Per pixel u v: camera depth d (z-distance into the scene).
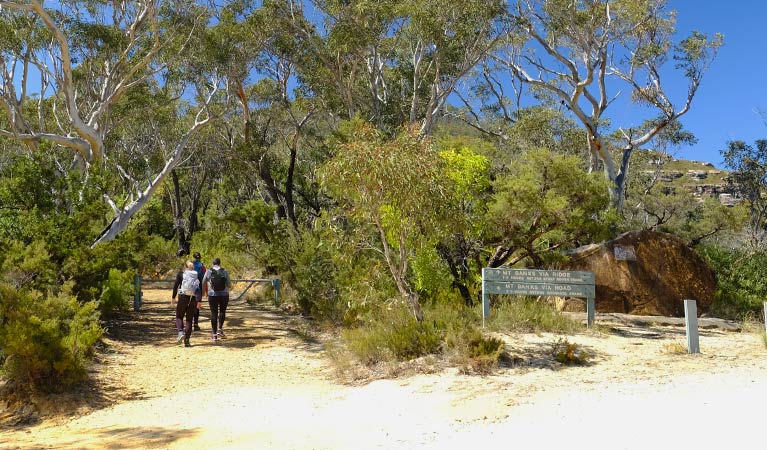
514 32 26.25
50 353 8.39
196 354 11.36
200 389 8.95
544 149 13.84
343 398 8.11
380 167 9.23
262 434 6.56
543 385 7.73
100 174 14.20
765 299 15.39
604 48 26.22
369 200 9.68
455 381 8.27
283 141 32.16
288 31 25.23
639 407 6.20
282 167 29.81
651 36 26.45
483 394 7.52
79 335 9.09
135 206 19.53
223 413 7.65
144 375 9.77
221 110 28.02
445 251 13.44
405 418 6.82
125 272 14.95
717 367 8.24
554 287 11.44
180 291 12.34
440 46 23.75
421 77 27.06
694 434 5.06
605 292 14.07
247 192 42.22
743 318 14.00
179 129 31.11
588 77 25.55
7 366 8.36
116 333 13.04
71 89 18.88
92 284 12.86
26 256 10.90
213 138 30.44
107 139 27.20
